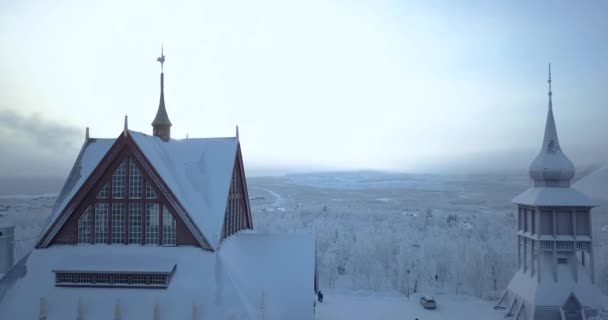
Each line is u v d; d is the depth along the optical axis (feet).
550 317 186.39
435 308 229.25
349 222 600.39
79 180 135.54
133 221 127.44
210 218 133.90
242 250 147.13
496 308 225.97
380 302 242.78
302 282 135.64
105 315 112.37
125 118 126.82
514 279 220.02
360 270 316.60
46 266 122.42
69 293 117.60
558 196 196.34
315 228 507.71
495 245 362.94
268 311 120.47
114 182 128.06
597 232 310.04
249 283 129.90
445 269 320.70
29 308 114.93
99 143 150.92
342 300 245.45
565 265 197.16
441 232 497.05
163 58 163.94
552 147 205.67
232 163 149.07
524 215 213.66
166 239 126.52
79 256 123.34
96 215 128.16
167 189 126.11
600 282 274.16
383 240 403.75
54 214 136.46
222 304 112.16
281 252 148.05
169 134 164.14
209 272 118.93
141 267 118.42
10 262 164.14
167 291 116.16
